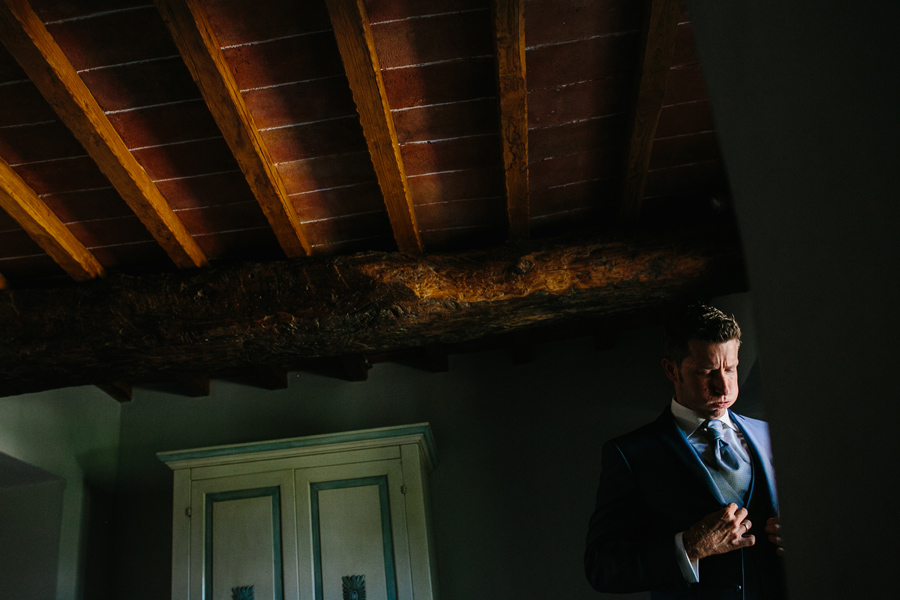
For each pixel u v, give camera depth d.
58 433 4.37
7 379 3.38
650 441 2.02
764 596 1.74
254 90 2.94
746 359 3.83
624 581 1.80
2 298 3.39
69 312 3.35
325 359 4.87
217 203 3.47
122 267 3.75
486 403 4.78
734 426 2.01
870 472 0.40
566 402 4.72
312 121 3.10
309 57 2.85
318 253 3.75
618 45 2.89
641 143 3.17
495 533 4.45
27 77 2.81
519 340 4.56
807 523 0.48
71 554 4.30
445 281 3.34
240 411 4.89
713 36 0.60
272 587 3.85
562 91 3.05
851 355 0.41
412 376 4.89
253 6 2.65
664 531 1.92
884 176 0.37
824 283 0.44
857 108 0.39
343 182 3.41
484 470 4.61
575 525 4.42
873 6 0.38
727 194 3.43
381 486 4.04
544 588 4.31
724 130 0.59
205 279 3.43
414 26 2.77
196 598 3.84
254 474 4.11
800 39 0.45
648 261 3.27
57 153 3.15
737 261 3.23
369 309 3.29
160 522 4.67
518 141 3.12
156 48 2.76
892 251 0.37
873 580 0.40
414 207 3.54
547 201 3.58
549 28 2.80
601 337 4.67
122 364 3.40
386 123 3.01
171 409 4.93
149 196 3.26
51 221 3.39
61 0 2.57
